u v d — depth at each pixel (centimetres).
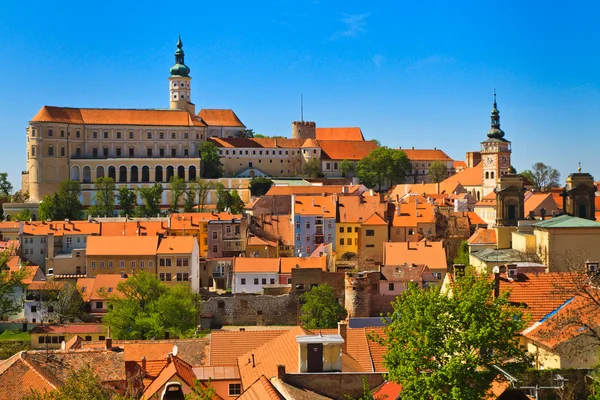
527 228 14125
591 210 16025
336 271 19625
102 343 10138
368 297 17125
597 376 5394
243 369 7225
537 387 5178
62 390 6344
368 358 7394
